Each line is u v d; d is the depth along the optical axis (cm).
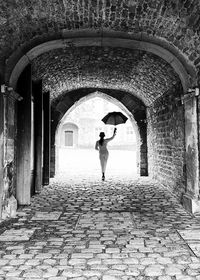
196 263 359
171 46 628
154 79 917
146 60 811
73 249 411
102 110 3903
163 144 971
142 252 397
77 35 626
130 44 650
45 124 1020
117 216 599
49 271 339
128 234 478
